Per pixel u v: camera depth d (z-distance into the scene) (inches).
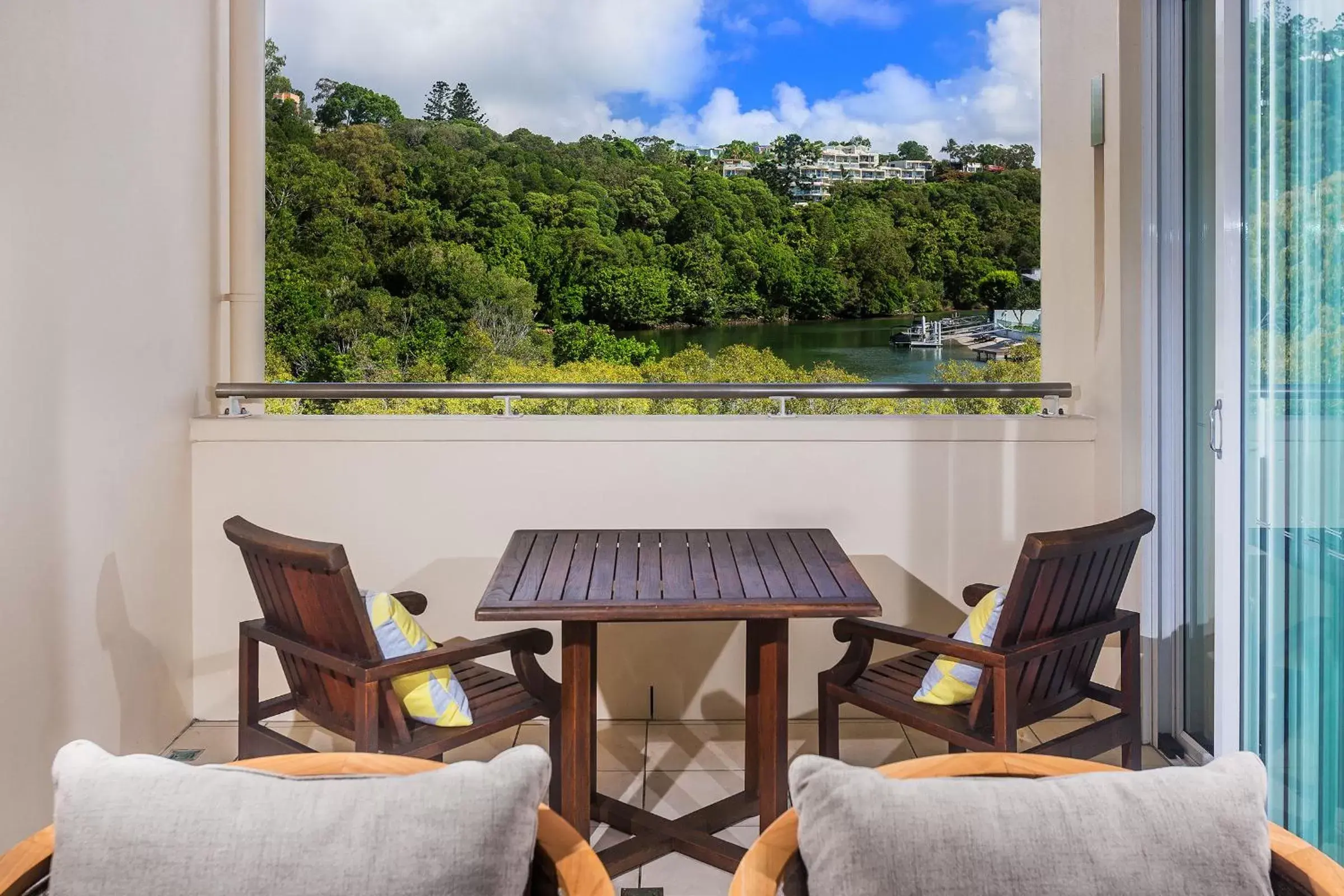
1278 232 82.1
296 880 37.3
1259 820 39.7
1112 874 37.5
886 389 123.5
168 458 115.0
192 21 120.8
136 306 106.1
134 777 40.0
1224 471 89.0
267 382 130.6
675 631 125.8
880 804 39.5
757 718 99.7
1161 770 41.9
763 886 40.9
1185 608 112.5
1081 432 123.2
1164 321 112.7
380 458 122.7
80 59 93.4
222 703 124.2
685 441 123.3
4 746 82.5
